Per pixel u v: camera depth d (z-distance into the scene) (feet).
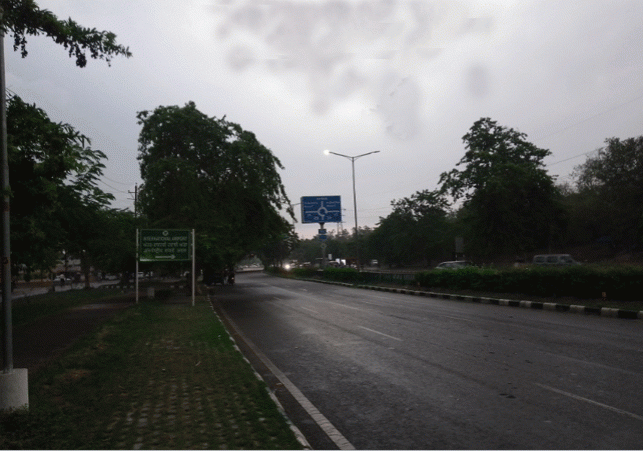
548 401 20.12
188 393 21.06
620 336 34.55
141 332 39.24
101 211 55.31
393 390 22.72
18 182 25.46
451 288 79.51
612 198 144.25
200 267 88.94
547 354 29.22
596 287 53.01
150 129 82.74
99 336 35.78
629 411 18.58
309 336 39.63
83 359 27.58
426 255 211.41
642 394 20.67
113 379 23.61
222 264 82.84
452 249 188.55
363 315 53.01
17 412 16.96
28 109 23.80
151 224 75.56
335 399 21.68
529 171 131.75
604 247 149.38
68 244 51.88
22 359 28.30
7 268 17.99
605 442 15.70
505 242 128.47
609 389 21.53
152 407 19.04
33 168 24.91
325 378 25.54
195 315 52.42
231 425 16.85
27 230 36.19
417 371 26.16
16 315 52.31
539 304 54.54
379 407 20.27
